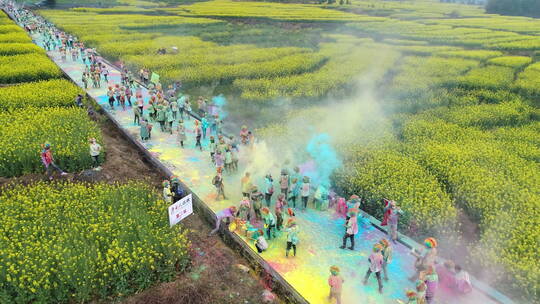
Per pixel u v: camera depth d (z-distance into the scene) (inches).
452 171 852.0
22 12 3083.2
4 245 538.9
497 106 1365.7
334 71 1775.3
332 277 491.2
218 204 717.9
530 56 2362.2
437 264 569.0
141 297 510.9
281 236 641.0
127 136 1021.8
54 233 585.3
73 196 676.7
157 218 632.4
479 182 805.9
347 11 4835.1
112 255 533.3
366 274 542.3
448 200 737.0
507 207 744.3
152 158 899.4
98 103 1219.9
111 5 4505.4
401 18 4362.7
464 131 1145.4
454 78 1694.1
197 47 2246.6
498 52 2327.8
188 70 1611.7
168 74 1528.1
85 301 506.0
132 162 883.4
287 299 536.7
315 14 4001.0
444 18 4416.8
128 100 1221.7
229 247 642.2
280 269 567.8
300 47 2549.2
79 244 549.3
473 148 1006.4
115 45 2071.9
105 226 589.9
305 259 591.8
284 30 3211.1
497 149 1015.6
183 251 573.3
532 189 800.3
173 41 2367.1
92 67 1467.8
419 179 803.4
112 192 682.8
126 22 3016.7
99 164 827.4
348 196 779.4
